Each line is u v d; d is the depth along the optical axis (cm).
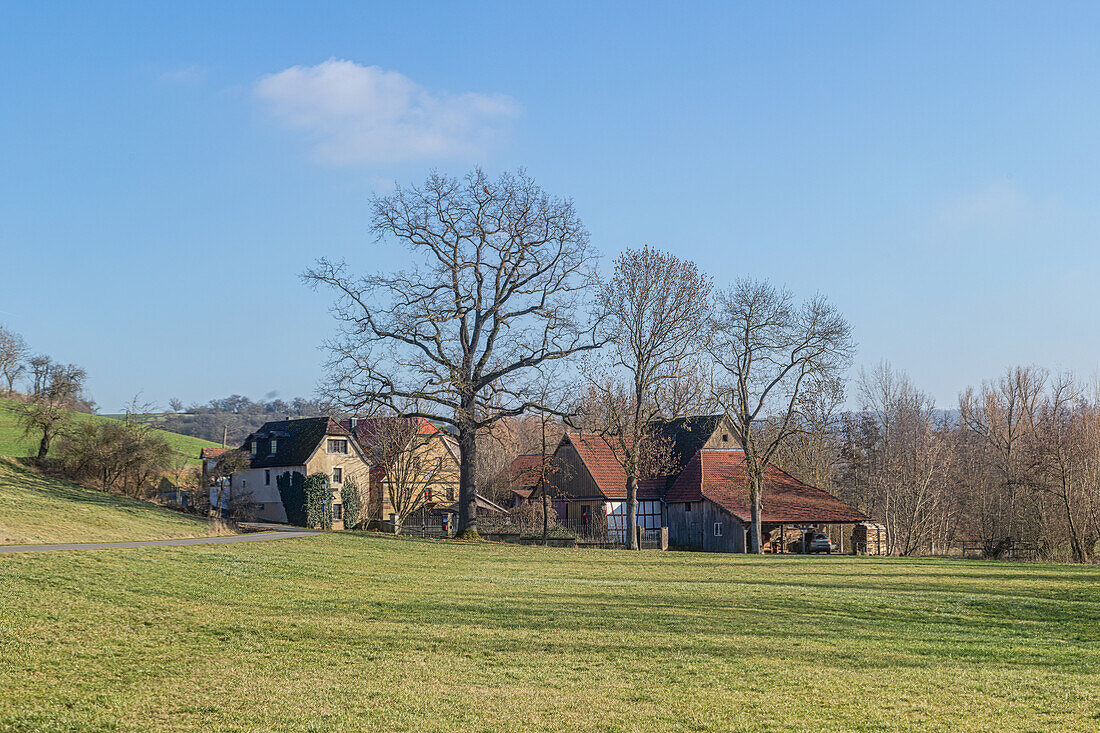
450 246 5394
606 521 6378
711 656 1695
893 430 7712
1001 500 7188
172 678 1470
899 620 2211
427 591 2695
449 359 5262
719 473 6384
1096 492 6019
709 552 5334
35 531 3600
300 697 1362
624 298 5247
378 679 1491
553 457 7012
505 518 6400
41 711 1226
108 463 5831
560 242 5388
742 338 5362
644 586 2947
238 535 4575
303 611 2208
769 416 5909
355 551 4062
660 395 5694
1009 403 7962
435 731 1193
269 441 7538
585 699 1361
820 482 7575
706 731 1195
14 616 1883
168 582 2528
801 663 1631
